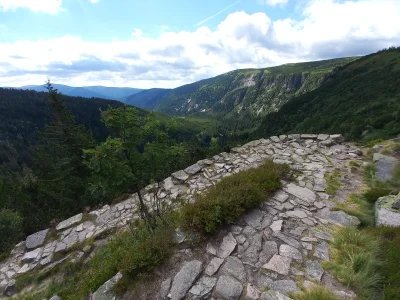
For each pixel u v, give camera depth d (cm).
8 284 772
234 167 1049
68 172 2023
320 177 817
